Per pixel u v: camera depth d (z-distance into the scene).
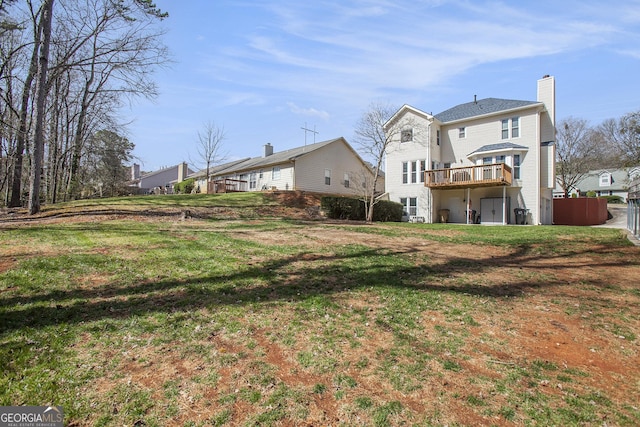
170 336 3.57
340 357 3.30
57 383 2.69
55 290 4.56
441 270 6.88
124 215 13.01
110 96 21.17
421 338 3.80
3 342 3.21
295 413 2.45
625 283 6.26
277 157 29.64
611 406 2.64
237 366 3.07
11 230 8.77
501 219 20.34
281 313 4.32
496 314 4.62
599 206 22.89
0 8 15.12
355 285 5.61
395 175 24.30
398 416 2.45
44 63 12.56
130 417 2.35
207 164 34.84
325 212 18.88
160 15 15.73
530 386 2.91
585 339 3.91
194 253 7.04
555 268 7.38
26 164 26.06
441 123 22.88
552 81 19.67
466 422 2.40
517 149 19.36
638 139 18.62
